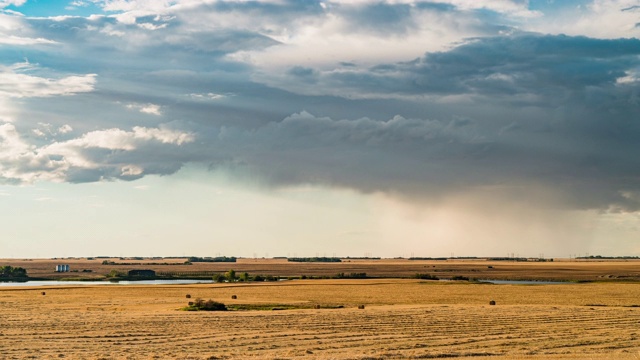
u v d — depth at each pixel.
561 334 50.09
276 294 110.19
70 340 46.25
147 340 46.34
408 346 43.56
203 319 60.97
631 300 93.56
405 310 72.12
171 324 56.69
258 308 79.56
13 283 180.25
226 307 79.69
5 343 44.59
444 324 57.16
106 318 61.69
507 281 184.62
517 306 78.00
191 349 42.06
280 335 49.31
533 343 44.97
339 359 36.84
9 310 72.56
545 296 103.06
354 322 58.69
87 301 89.75
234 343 44.94
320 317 63.38
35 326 54.53
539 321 59.72
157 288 127.19
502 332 51.47
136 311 72.00
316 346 43.56
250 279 181.75
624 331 51.84
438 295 106.44
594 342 45.34
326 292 115.62
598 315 65.50
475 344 44.53
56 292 113.31
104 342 45.34
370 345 44.25
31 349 41.69
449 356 39.09
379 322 58.69
